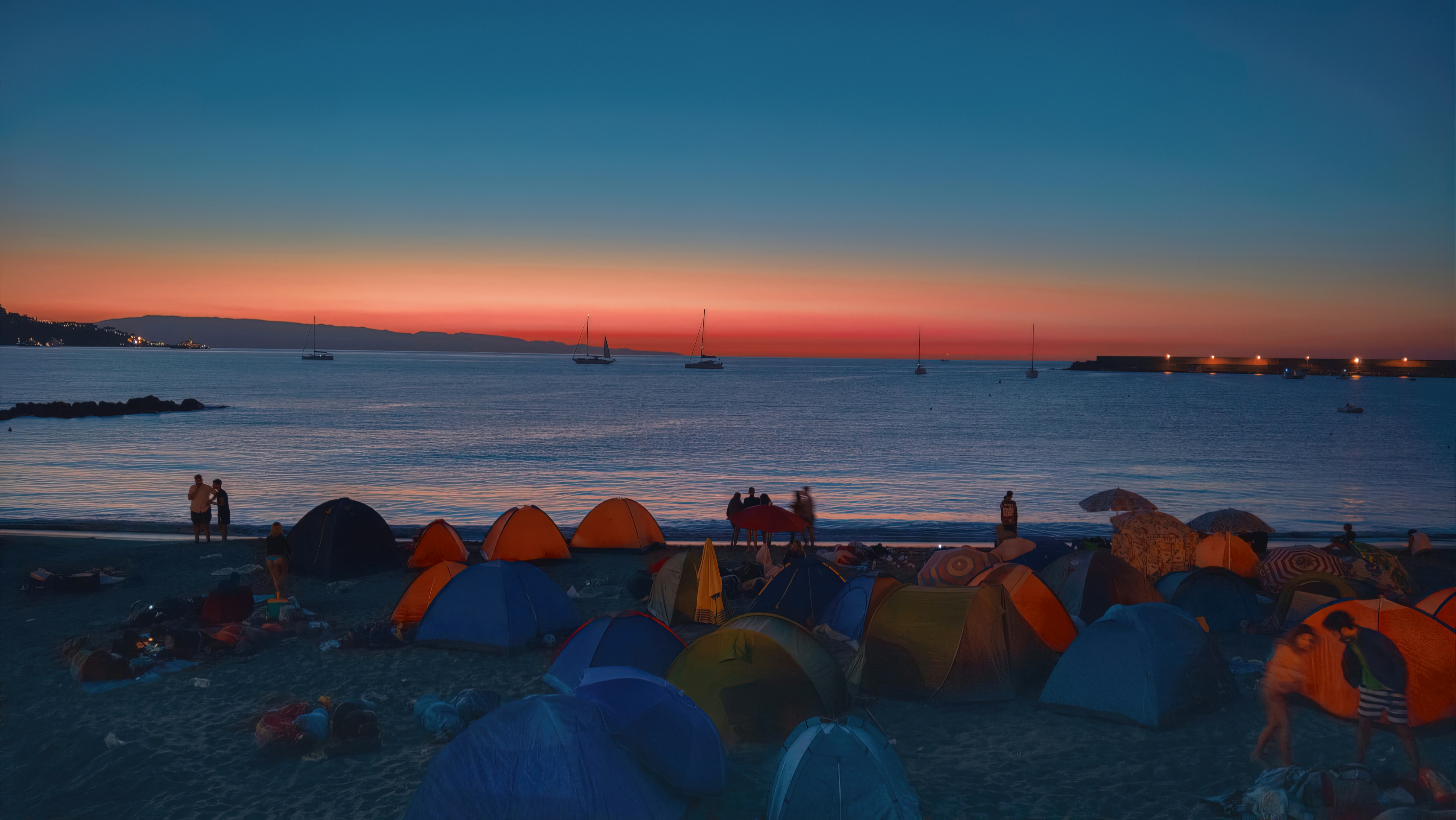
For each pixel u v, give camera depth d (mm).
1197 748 9234
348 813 7930
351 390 125875
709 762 8109
